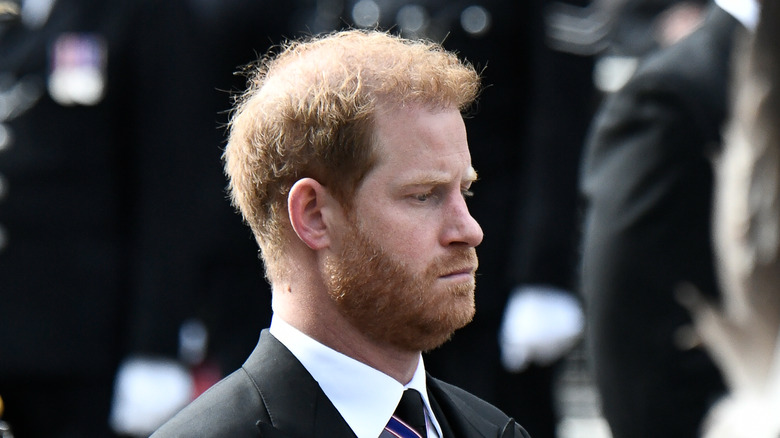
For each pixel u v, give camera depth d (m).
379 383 6.07
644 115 10.05
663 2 19.31
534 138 15.49
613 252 10.03
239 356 16.45
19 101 14.92
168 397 14.80
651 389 9.80
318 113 5.96
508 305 15.48
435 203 6.02
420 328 6.04
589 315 10.34
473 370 15.32
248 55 16.56
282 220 6.13
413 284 5.95
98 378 15.00
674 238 9.83
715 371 9.53
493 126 15.50
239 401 5.90
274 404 5.88
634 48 19.47
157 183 15.00
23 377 14.80
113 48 14.91
